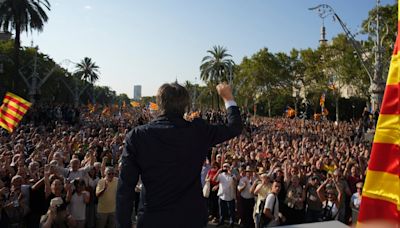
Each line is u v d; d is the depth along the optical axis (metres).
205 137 2.48
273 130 33.09
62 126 25.36
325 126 36.09
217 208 11.51
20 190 7.64
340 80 52.81
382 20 32.81
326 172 11.80
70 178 8.93
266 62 68.50
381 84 22.03
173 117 2.48
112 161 13.52
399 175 2.10
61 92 78.06
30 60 55.12
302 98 68.19
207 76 70.62
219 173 10.99
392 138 2.17
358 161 13.17
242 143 17.67
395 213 2.10
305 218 9.29
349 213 9.45
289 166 9.99
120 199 2.29
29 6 34.94
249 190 10.39
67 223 7.50
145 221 2.32
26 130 22.41
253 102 75.88
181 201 2.33
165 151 2.35
